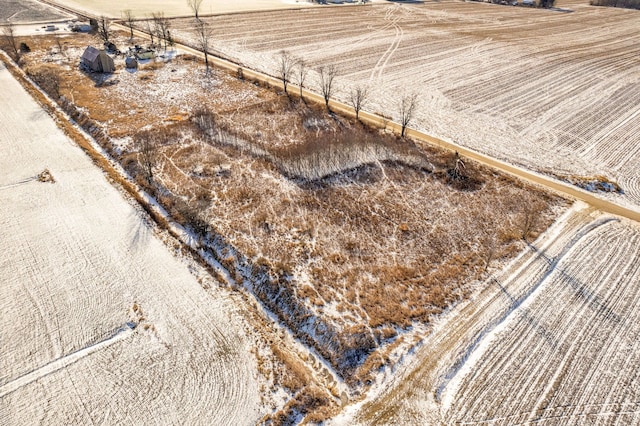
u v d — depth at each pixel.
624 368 20.22
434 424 17.98
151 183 32.72
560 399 18.91
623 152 39.34
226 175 33.78
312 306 23.16
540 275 25.45
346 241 27.61
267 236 27.78
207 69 57.16
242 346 21.31
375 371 20.20
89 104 45.25
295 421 18.30
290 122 43.28
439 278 25.06
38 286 23.81
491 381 19.66
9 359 20.09
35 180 32.66
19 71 54.34
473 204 31.34
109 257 26.03
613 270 25.80
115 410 18.33
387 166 35.62
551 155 38.47
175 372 19.94
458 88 54.06
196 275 25.27
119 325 22.00
